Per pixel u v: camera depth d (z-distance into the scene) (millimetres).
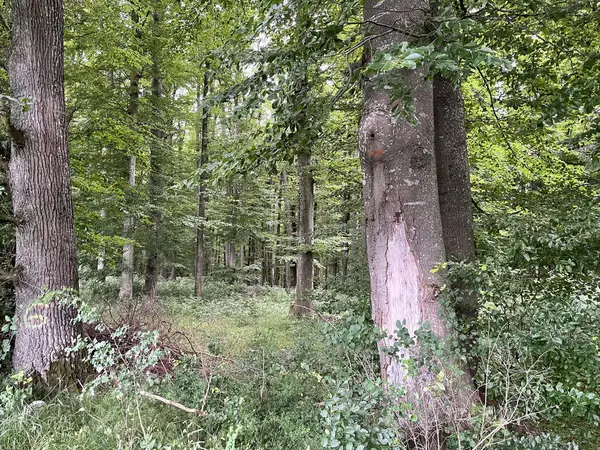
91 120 7297
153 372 4168
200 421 3111
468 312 3299
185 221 11453
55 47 4293
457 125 3949
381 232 3043
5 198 4562
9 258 4652
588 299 3111
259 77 3387
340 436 1935
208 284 15484
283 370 3863
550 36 4320
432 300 2887
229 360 4691
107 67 8812
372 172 3104
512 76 4539
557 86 4465
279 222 17547
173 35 7195
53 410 3293
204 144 11984
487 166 6508
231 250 19859
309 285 9266
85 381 4016
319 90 4195
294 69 3371
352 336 2594
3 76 5477
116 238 7574
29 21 4129
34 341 3938
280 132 3740
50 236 4102
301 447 2834
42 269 4035
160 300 10508
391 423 2121
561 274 3139
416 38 2709
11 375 3580
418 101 2975
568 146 4590
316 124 3729
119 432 2777
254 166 3928
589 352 2580
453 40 2061
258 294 14469
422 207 2957
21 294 4039
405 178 2955
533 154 6211
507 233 3715
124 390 3061
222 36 6801
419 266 2914
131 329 5527
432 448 2262
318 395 3578
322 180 10031
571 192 4156
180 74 10773
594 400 2100
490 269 2863
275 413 3355
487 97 6066
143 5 8602
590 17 3703
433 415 2305
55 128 4238
